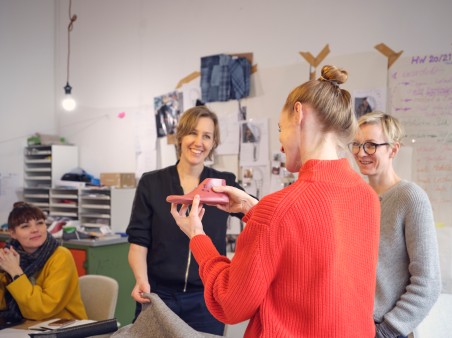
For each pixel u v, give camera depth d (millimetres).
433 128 2771
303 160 1048
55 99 4840
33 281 2244
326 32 3158
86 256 3406
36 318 2121
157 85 4086
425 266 1522
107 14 4441
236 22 3586
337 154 1060
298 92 1051
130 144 4281
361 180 1052
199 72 3797
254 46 3488
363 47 3010
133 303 3674
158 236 1990
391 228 1601
